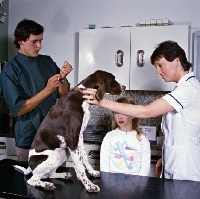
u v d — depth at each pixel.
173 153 1.94
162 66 1.85
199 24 3.10
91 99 1.65
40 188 1.62
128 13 3.30
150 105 1.74
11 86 2.19
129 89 3.04
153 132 2.96
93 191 1.58
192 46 3.10
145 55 2.96
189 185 1.72
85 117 1.67
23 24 2.23
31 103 2.13
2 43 3.58
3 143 3.17
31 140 2.33
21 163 2.09
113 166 2.42
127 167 2.39
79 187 1.65
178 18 3.16
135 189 1.64
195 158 1.92
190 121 1.88
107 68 3.08
